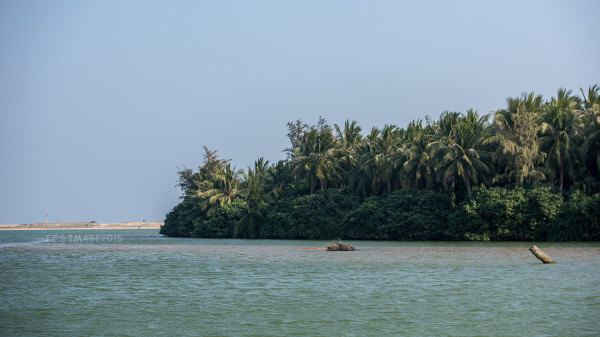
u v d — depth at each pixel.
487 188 87.88
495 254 62.59
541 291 36.38
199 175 150.00
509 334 26.06
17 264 59.31
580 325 27.41
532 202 81.00
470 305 32.50
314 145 115.06
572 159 83.81
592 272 44.78
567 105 87.06
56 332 27.25
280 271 49.72
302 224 108.31
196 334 26.77
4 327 28.25
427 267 50.84
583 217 77.44
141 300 35.34
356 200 106.69
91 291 39.12
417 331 26.88
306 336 26.28
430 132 102.06
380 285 40.34
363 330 27.20
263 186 127.50
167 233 149.50
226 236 127.19
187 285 41.62
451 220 88.19
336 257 62.91
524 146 82.25
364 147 113.31
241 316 30.41
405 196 94.69
